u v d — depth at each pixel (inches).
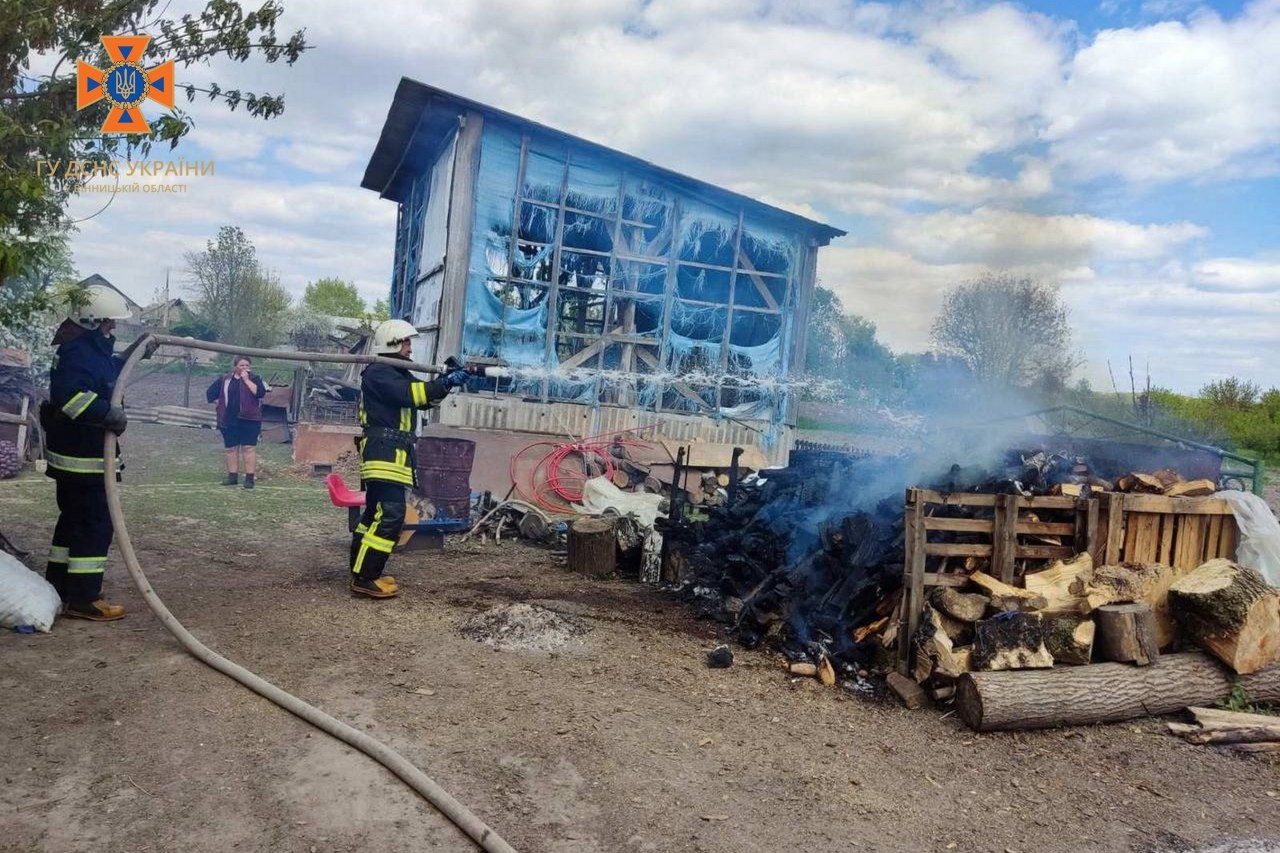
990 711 164.6
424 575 261.0
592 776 135.9
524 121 422.9
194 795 118.7
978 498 190.7
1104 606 186.7
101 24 187.3
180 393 908.6
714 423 484.1
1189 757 165.2
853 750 156.5
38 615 175.8
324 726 141.0
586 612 227.1
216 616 197.6
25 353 472.7
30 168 188.1
